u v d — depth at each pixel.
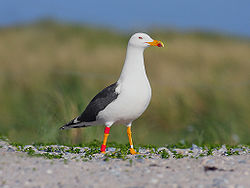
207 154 9.36
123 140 13.24
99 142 11.61
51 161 8.32
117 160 8.57
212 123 14.54
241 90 17.52
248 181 7.02
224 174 7.39
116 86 9.09
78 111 12.90
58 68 23.44
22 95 18.22
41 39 33.94
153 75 21.66
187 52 27.17
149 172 7.54
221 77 20.92
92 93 15.05
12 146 10.01
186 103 17.00
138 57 9.16
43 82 20.11
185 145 11.59
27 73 21.78
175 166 7.96
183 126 15.79
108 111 9.08
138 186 6.80
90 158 8.83
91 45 32.12
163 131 15.79
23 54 27.56
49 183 6.96
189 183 6.90
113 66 24.45
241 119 15.04
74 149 10.23
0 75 21.16
